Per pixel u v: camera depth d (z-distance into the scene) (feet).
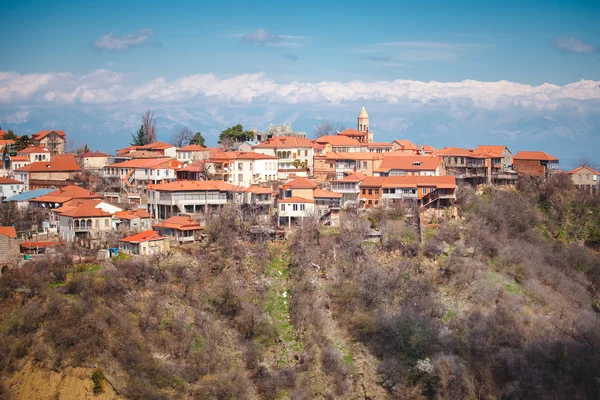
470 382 394.93
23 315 376.68
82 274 418.51
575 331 449.89
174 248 477.36
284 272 475.72
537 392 391.45
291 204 543.80
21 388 354.33
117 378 357.61
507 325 435.12
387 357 408.87
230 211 521.65
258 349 398.83
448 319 444.55
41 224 529.86
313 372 393.29
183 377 370.53
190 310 417.28
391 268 483.10
